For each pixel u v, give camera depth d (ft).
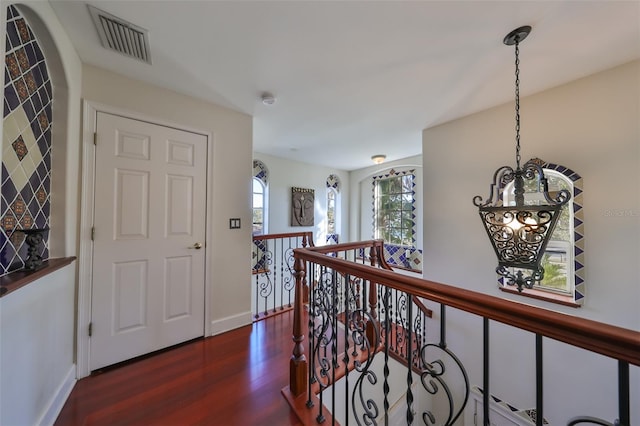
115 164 5.97
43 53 4.46
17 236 3.93
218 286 7.68
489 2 4.02
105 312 5.81
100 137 5.77
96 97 5.72
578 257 6.15
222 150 7.78
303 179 15.90
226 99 7.30
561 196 4.17
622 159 5.59
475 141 8.27
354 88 6.73
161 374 5.69
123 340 6.05
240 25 4.50
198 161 7.29
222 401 4.92
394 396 8.25
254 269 13.25
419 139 11.17
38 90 4.42
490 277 7.92
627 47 5.05
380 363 7.72
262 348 6.86
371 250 7.38
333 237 17.79
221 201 7.75
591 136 6.00
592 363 6.05
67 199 5.05
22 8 3.67
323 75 6.12
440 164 9.26
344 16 4.30
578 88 6.22
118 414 4.57
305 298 10.05
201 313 7.32
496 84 6.51
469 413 8.22
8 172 3.70
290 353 6.65
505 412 7.42
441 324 2.77
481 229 8.16
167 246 6.73
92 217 5.66
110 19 4.36
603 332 1.81
